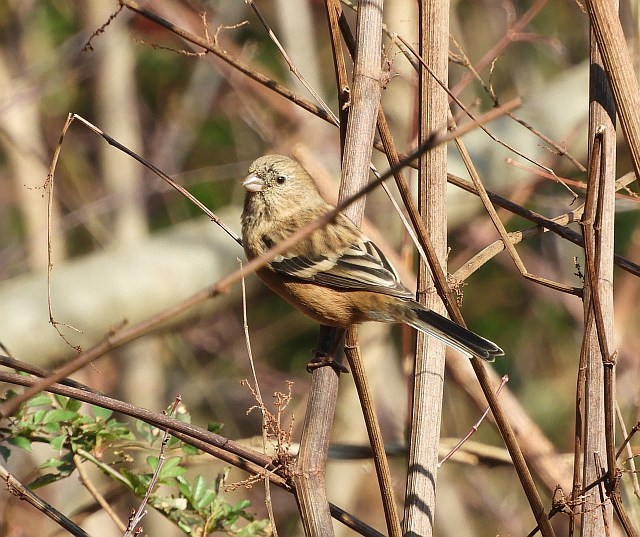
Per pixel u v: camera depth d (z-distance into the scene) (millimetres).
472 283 15930
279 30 15242
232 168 16422
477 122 4352
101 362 14531
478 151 13578
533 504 5609
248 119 15227
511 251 6070
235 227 13602
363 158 6344
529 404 15289
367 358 12938
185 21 15016
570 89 13930
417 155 4363
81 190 16375
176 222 16344
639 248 13805
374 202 12617
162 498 7176
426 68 6168
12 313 12227
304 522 5828
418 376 6406
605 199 6016
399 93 12305
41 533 12102
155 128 16953
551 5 15977
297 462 5914
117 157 15703
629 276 13609
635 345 13047
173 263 13039
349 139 6367
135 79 16766
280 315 16125
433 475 6195
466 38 15977
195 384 15641
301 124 14602
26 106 15391
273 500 14656
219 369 15727
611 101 6039
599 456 5855
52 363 12516
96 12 15430
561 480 7754
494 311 15867
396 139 12406
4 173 16234
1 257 15312
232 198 16500
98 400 5766
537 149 13391
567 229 6562
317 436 5969
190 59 17047
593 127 6051
